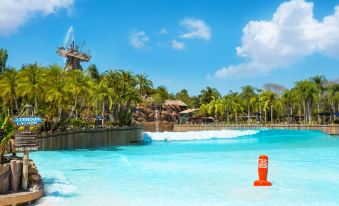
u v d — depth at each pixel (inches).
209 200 646.5
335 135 3230.8
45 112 1855.3
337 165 1122.7
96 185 791.1
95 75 3115.2
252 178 874.8
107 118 2866.6
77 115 2549.2
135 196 677.3
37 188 610.9
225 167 1081.4
